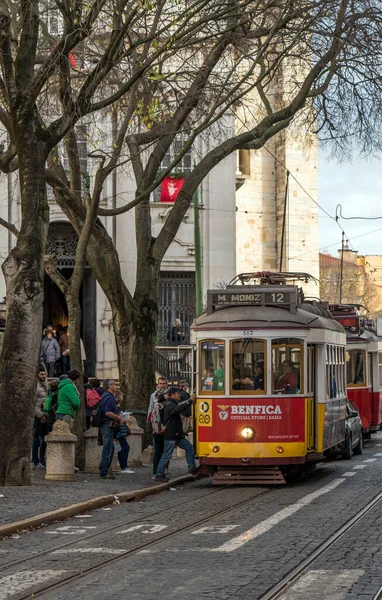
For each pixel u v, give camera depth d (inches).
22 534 563.2
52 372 1368.1
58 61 794.2
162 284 1656.0
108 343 1596.9
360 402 1339.8
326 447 900.6
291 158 2159.2
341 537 518.0
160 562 454.9
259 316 850.1
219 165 1662.2
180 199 1093.1
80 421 935.7
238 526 570.6
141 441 1055.6
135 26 1023.6
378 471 935.7
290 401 832.9
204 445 841.5
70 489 757.9
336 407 967.6
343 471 941.8
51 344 1373.0
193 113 1381.6
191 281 1665.8
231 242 1667.1
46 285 1761.8
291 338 844.0
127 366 1101.7
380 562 439.2
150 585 399.5
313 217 2171.5
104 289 1075.9
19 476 776.3
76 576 424.5
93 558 470.3
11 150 852.6
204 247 1662.2
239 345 845.2
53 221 1592.0
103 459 863.7
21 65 783.1
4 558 477.1
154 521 611.5
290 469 845.8
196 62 1250.6
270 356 840.3
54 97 1069.1
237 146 1077.8
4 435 777.6
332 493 744.3
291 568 429.7
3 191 1565.0
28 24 776.9
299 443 829.8
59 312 1772.9
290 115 1064.2
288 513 623.8
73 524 607.8
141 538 535.2
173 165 904.9
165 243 1096.8
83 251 910.4
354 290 3708.2
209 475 860.0
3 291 1558.8
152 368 1095.0
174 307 1656.0
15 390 779.4
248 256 2192.4
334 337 960.3
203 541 516.1
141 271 1094.4
